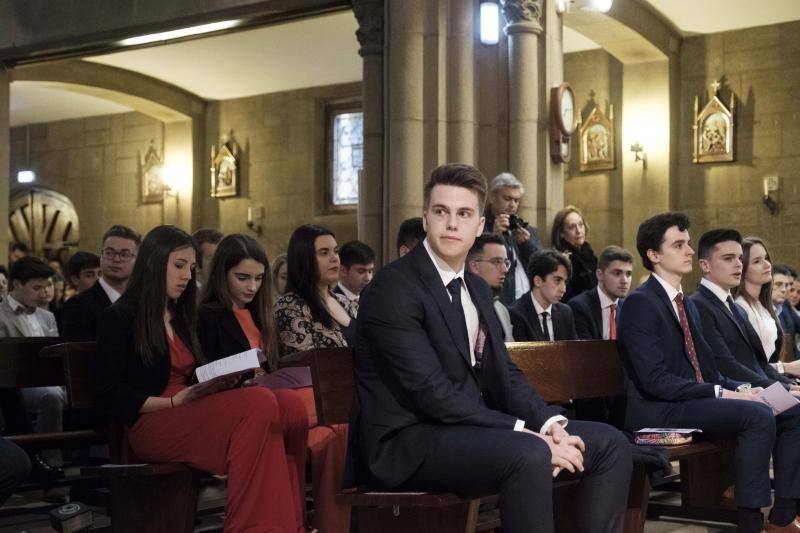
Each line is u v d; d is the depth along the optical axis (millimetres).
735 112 13219
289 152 16750
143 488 4203
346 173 16328
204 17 11320
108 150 18375
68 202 18672
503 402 3844
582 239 8133
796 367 6133
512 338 6258
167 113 17188
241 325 4684
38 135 19219
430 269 3717
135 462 4246
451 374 3664
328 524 4438
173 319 4395
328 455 4469
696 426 4895
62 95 17219
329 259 4977
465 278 3912
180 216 17453
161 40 11930
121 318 4184
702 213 13398
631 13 12281
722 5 12438
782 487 4992
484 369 3859
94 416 5609
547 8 9211
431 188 3764
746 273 6316
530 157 9039
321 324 4938
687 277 13453
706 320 5637
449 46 9234
